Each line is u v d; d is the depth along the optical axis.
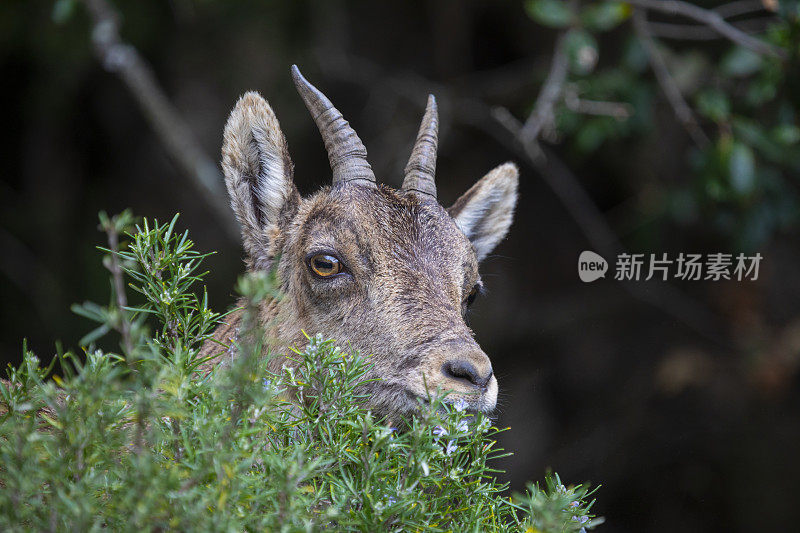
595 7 10.47
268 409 3.47
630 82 11.02
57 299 17.03
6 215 17.59
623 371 15.77
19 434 3.03
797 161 10.22
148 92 12.62
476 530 3.54
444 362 5.37
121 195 17.94
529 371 16.44
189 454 3.12
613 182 15.95
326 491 3.63
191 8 15.57
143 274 4.08
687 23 13.79
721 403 14.71
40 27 15.70
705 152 10.15
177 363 3.32
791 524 13.96
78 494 2.88
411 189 6.64
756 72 11.12
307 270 6.03
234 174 6.55
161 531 2.98
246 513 3.14
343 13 16.70
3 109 17.67
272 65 16.55
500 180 7.76
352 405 4.04
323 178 17.02
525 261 17.08
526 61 16.27
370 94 16.47
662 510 14.66
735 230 11.05
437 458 3.85
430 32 16.91
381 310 5.73
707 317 15.00
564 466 15.43
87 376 3.04
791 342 14.49
